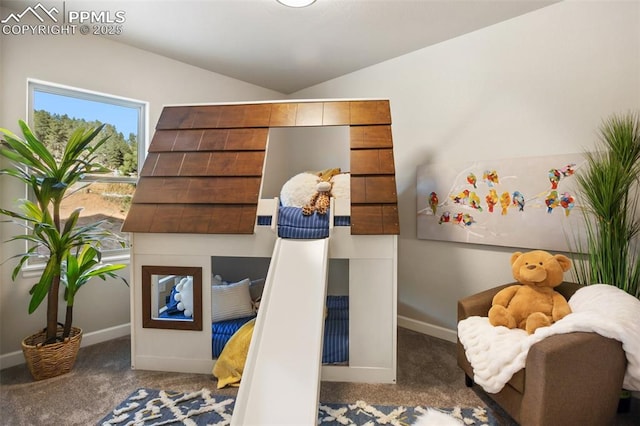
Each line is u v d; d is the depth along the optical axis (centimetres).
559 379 145
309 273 210
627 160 190
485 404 199
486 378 170
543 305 192
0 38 237
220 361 223
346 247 221
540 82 243
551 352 143
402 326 330
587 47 223
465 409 194
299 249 223
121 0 229
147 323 237
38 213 231
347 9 243
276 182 427
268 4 236
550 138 240
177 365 236
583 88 225
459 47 285
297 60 332
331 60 332
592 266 200
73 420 185
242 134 256
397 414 189
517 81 254
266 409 162
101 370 238
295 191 257
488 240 271
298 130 424
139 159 320
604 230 194
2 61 238
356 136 246
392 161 236
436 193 303
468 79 281
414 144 319
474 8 242
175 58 325
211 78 357
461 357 219
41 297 222
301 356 178
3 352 243
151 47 303
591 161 208
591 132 223
